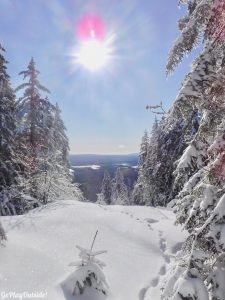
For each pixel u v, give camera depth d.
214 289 5.50
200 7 5.81
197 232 5.38
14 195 20.62
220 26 5.51
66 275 8.25
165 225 13.65
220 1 5.40
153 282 8.99
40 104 30.14
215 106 5.89
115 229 12.52
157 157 21.30
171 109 5.98
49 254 9.62
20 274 7.94
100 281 7.88
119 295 8.16
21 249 9.59
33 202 21.81
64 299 7.24
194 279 5.32
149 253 10.98
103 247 10.88
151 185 22.94
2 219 13.27
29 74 29.45
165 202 21.31
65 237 11.33
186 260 5.66
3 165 20.41
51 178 25.53
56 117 41.09
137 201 29.92
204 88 5.80
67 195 27.64
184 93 5.73
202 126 6.20
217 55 5.97
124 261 10.09
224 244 4.95
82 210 14.20
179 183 7.25
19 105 28.92
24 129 28.61
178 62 6.31
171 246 11.66
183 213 6.61
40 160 25.52
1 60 21.44
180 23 7.30
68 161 43.72
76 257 9.76
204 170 6.19
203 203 5.45
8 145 20.78
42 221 12.65
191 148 6.46
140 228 12.73
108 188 65.62
